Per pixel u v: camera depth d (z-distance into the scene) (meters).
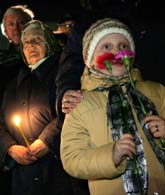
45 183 3.08
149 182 2.00
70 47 2.55
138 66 2.54
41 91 3.13
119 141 1.95
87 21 2.48
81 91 2.22
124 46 2.15
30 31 3.26
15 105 3.22
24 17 3.61
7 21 3.60
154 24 2.52
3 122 3.29
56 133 2.97
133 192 1.98
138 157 2.01
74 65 2.52
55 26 5.88
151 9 2.50
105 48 2.14
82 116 2.11
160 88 2.21
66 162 2.09
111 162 1.95
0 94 3.38
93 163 1.99
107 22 2.18
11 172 3.46
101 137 2.07
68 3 5.90
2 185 3.50
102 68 2.12
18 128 3.18
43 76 3.14
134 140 1.99
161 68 2.54
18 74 3.29
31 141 3.14
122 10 2.46
